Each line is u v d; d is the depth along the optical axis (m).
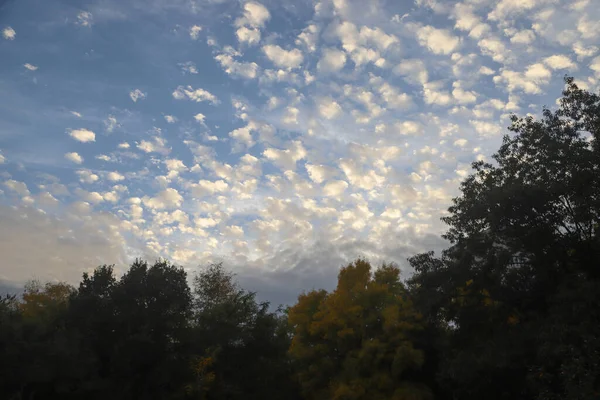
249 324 50.03
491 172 36.66
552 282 31.44
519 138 35.12
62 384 36.44
